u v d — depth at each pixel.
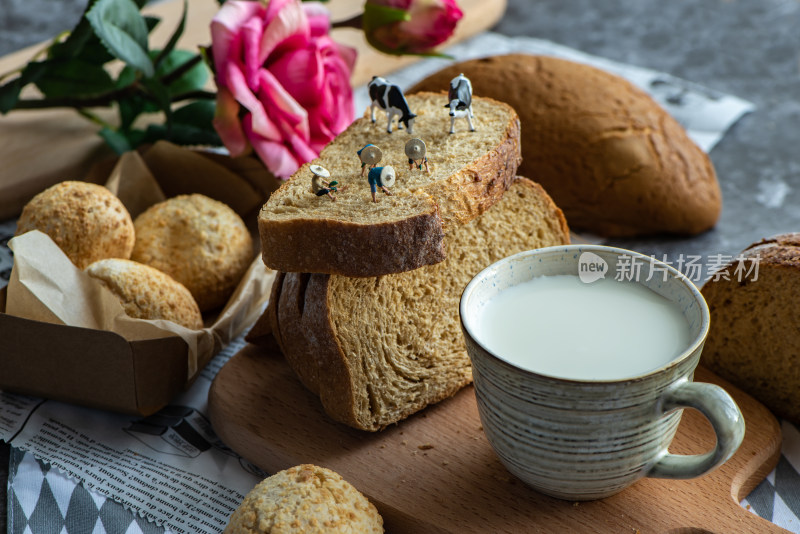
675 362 0.45
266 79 0.62
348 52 0.67
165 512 0.51
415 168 0.54
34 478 0.52
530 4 0.96
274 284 0.54
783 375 0.54
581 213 0.68
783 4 0.94
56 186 0.59
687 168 0.66
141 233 0.60
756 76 0.82
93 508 0.51
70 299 0.54
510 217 0.57
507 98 0.68
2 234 0.67
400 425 0.54
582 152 0.66
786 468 0.53
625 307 0.49
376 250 0.50
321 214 0.51
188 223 0.60
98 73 0.69
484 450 0.52
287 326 0.53
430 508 0.49
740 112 0.77
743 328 0.55
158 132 0.70
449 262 0.55
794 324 0.53
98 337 0.52
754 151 0.73
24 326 0.53
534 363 0.47
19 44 0.88
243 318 0.58
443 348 0.55
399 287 0.53
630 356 0.47
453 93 0.55
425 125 0.58
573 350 0.48
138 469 0.53
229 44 0.61
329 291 0.51
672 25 0.90
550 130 0.67
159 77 0.71
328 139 0.66
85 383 0.54
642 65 0.83
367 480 0.51
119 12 0.62
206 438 0.55
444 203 0.53
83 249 0.57
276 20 0.62
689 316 0.48
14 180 0.68
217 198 0.66
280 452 0.52
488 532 0.48
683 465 0.47
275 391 0.55
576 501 0.50
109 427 0.55
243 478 0.52
